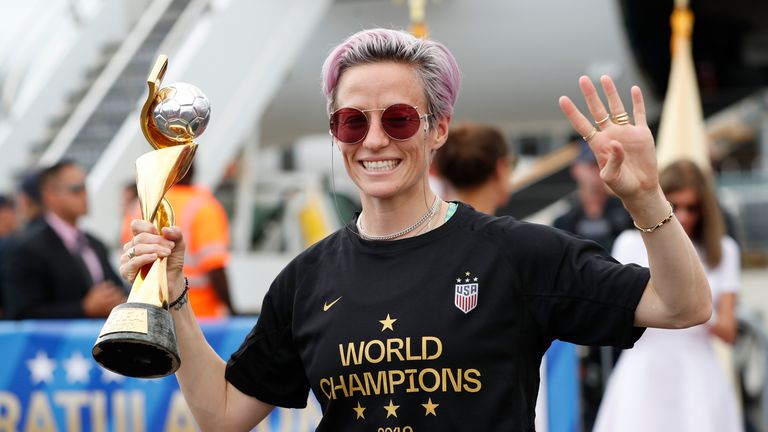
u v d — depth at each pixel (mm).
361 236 2211
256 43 8727
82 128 9227
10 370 4152
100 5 9977
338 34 10391
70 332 4125
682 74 6559
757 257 10031
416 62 2178
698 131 6512
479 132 3678
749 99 13086
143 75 9406
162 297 2146
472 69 11203
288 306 2271
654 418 4613
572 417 4059
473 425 2049
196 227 5074
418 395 2066
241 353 2332
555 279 2104
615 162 1954
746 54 16312
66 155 9109
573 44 10922
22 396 4148
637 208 2000
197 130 2340
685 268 1999
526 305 2109
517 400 2072
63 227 5203
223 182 11062
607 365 5707
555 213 10773
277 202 10961
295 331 2221
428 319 2078
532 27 10828
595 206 6520
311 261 2258
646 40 11641
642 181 1986
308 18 8891
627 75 11188
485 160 3660
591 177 6449
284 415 4043
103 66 9828
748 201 10414
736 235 5695
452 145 3682
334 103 2217
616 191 1987
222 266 5105
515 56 11047
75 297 5066
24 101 9711
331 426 2160
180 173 2328
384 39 2168
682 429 4594
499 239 2133
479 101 11539
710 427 4566
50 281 5000
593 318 2078
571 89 11305
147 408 4102
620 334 2062
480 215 2195
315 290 2209
